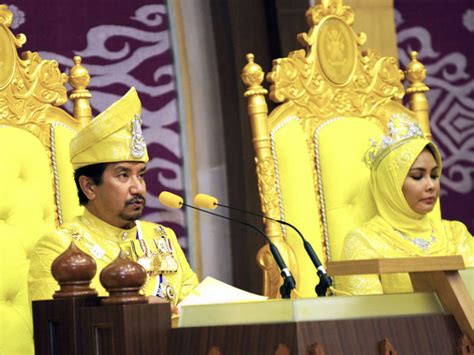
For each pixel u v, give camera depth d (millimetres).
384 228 10523
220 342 5887
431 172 10609
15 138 9359
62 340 6004
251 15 13812
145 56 13328
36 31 12680
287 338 5664
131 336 5848
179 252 9562
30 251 9289
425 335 6277
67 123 9789
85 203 8906
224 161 13609
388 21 14766
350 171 10953
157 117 13344
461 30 15430
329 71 11195
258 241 13617
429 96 15188
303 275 10531
